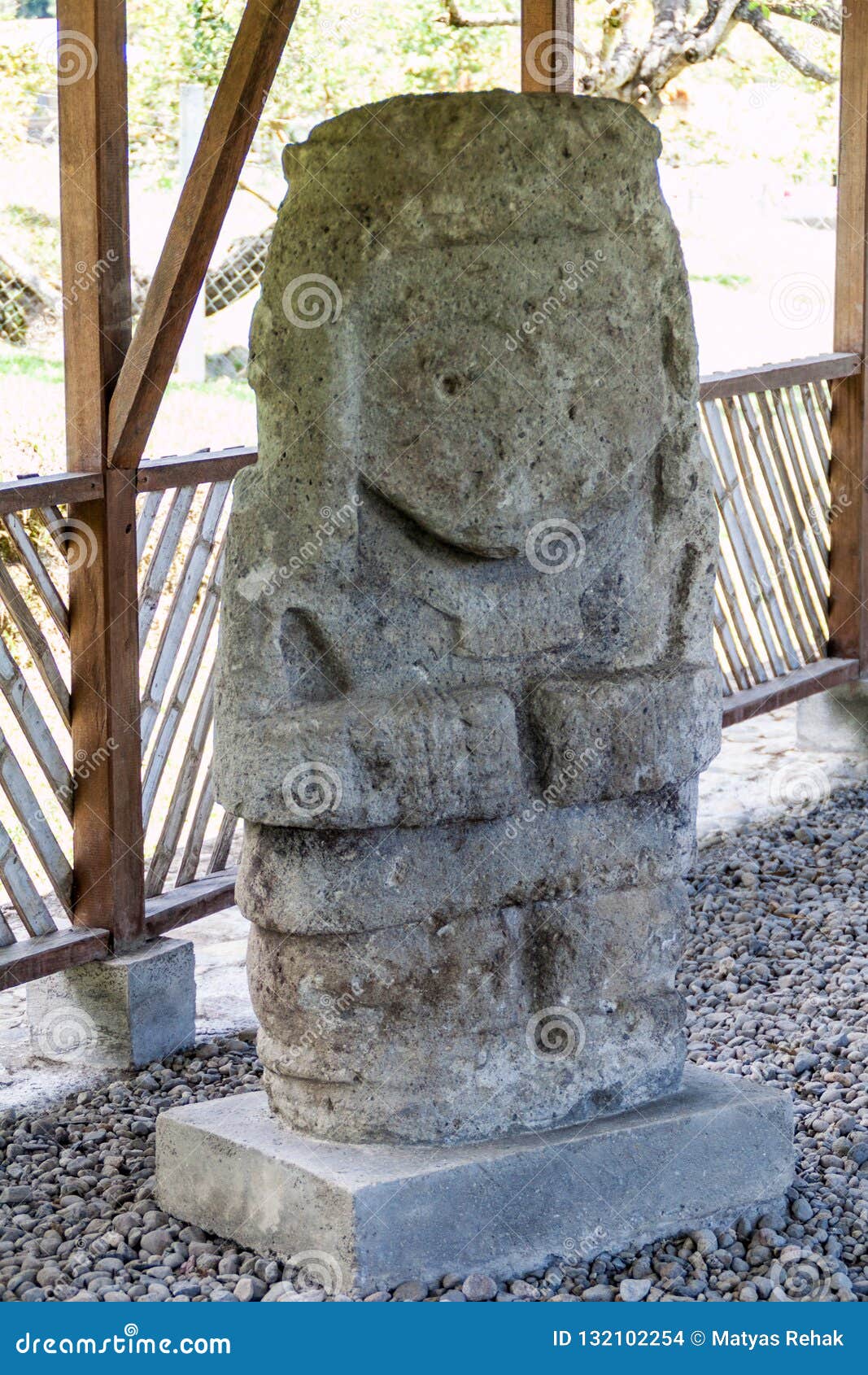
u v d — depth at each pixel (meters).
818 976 4.72
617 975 3.23
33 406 9.66
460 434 2.93
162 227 11.94
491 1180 2.98
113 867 4.15
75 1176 3.60
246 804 2.94
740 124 13.52
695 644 3.37
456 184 2.88
